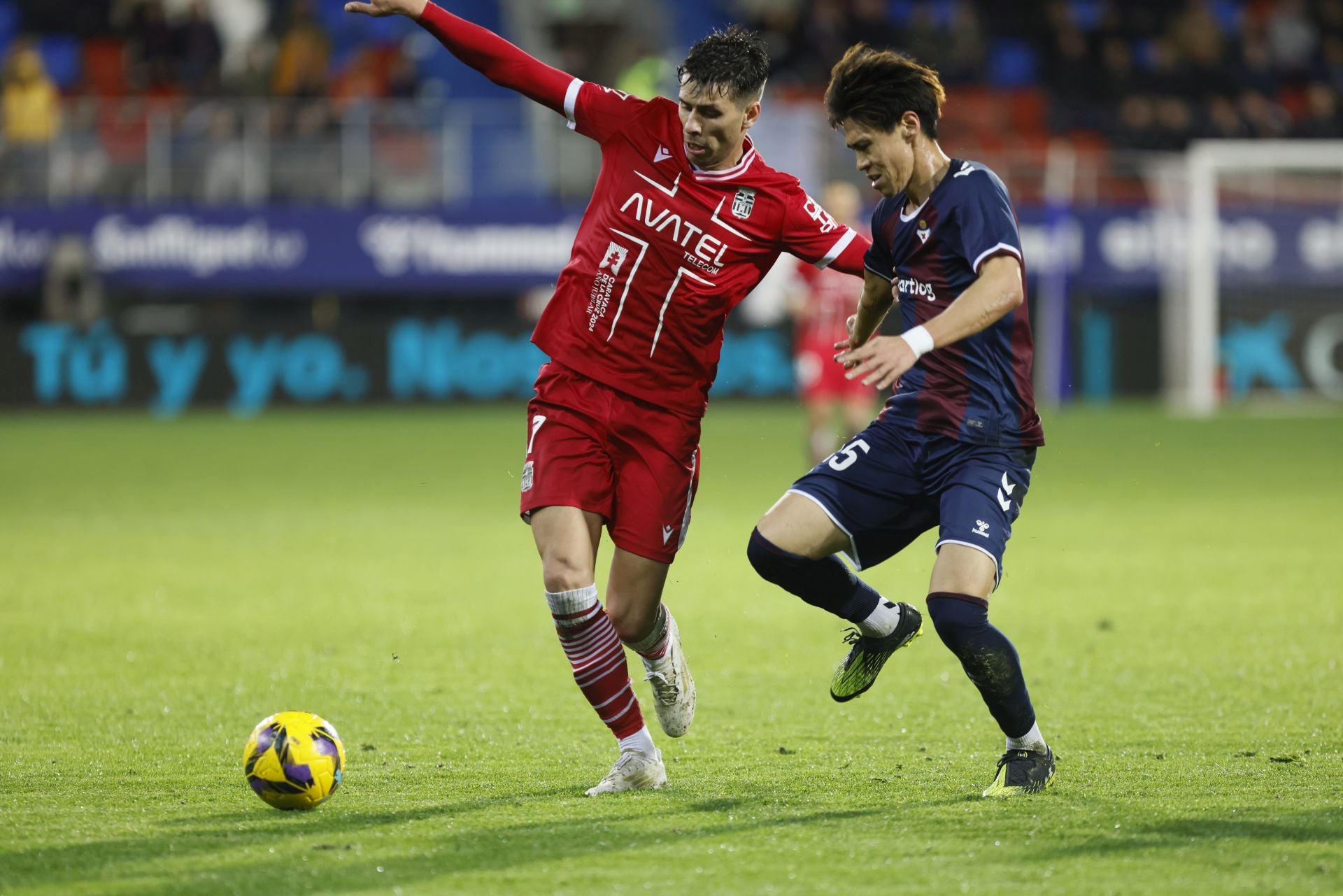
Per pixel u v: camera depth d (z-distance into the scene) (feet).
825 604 54.49
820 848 42.42
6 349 231.71
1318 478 155.22
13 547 113.70
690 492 54.80
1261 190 241.14
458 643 78.64
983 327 47.52
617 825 45.14
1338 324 242.78
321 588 96.17
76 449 189.88
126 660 73.82
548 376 53.78
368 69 265.95
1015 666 48.47
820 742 57.62
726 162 52.75
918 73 49.67
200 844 43.11
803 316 153.99
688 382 53.72
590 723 60.95
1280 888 38.65
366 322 241.14
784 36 275.18
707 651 77.66
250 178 233.35
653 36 310.86
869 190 228.43
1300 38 287.28
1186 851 41.86
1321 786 49.37
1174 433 202.80
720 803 47.88
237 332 238.68
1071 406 241.76
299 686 68.08
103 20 274.16
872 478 52.80
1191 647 76.18
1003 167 240.12
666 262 52.70
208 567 104.37
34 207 228.63
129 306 238.68
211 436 204.03
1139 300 245.04
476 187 238.07
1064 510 133.69
